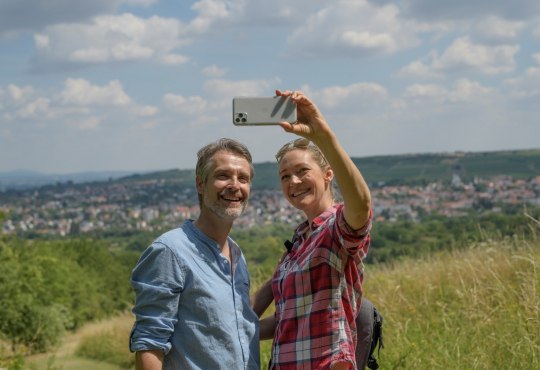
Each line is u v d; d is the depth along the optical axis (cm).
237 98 270
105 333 1484
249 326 305
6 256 2317
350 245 289
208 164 304
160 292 289
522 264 739
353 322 306
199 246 301
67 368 1294
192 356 291
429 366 529
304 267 301
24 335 1997
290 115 268
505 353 527
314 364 294
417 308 725
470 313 636
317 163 321
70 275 3538
